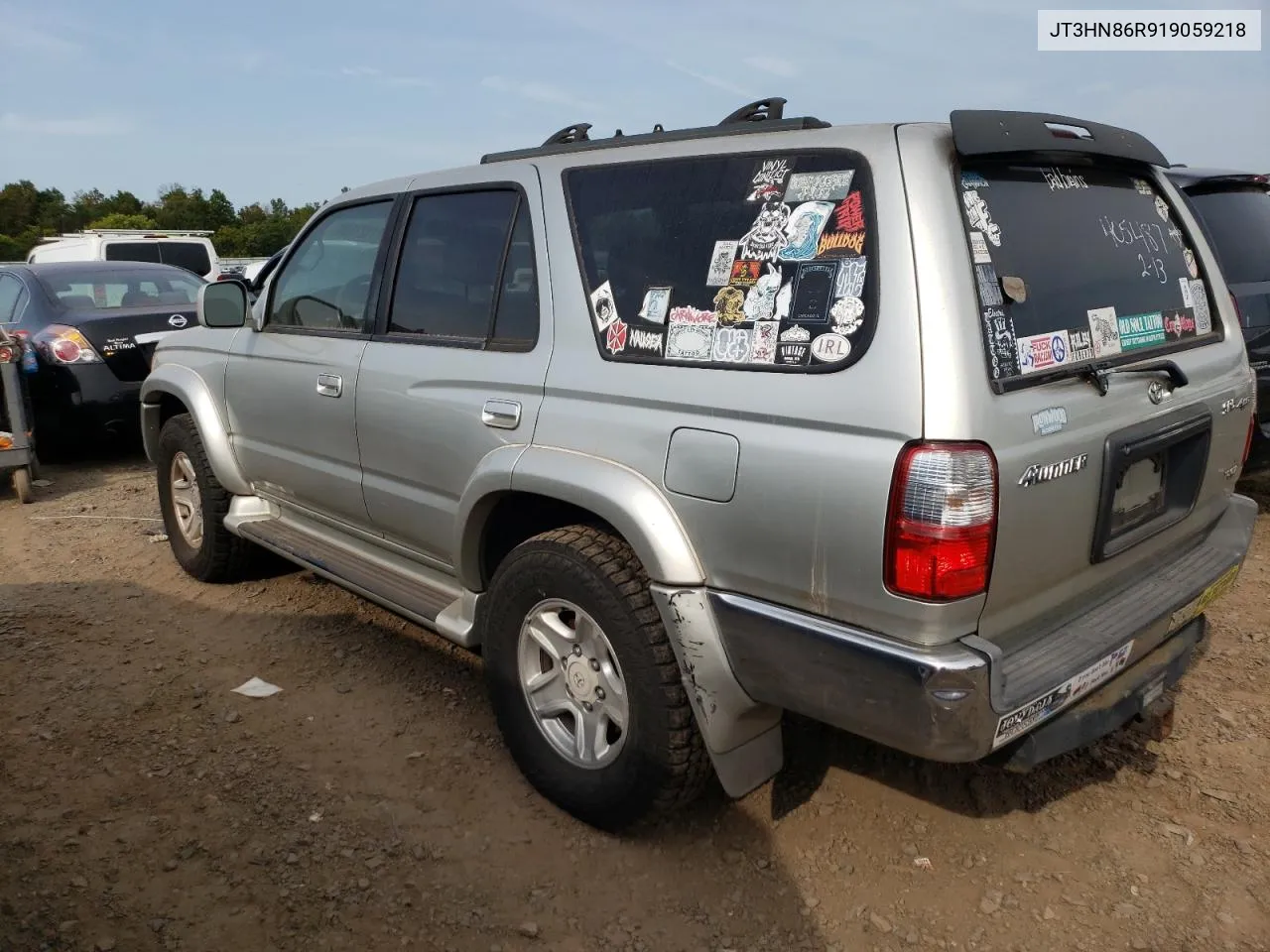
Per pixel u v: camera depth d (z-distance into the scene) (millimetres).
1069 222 2496
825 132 2316
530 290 2891
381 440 3352
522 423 2785
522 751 2938
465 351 3025
